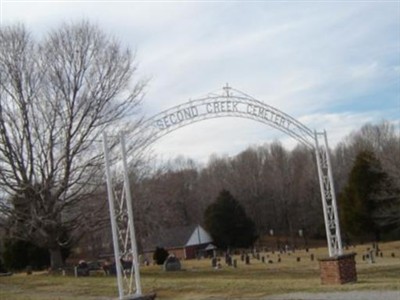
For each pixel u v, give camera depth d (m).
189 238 71.50
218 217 72.31
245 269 31.83
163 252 49.69
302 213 86.25
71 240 32.62
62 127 30.30
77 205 30.78
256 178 93.19
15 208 30.05
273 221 89.81
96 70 39.03
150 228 37.69
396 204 53.72
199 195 91.44
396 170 51.91
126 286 18.42
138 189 33.91
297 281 20.17
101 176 29.78
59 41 39.06
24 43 31.31
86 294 20.66
